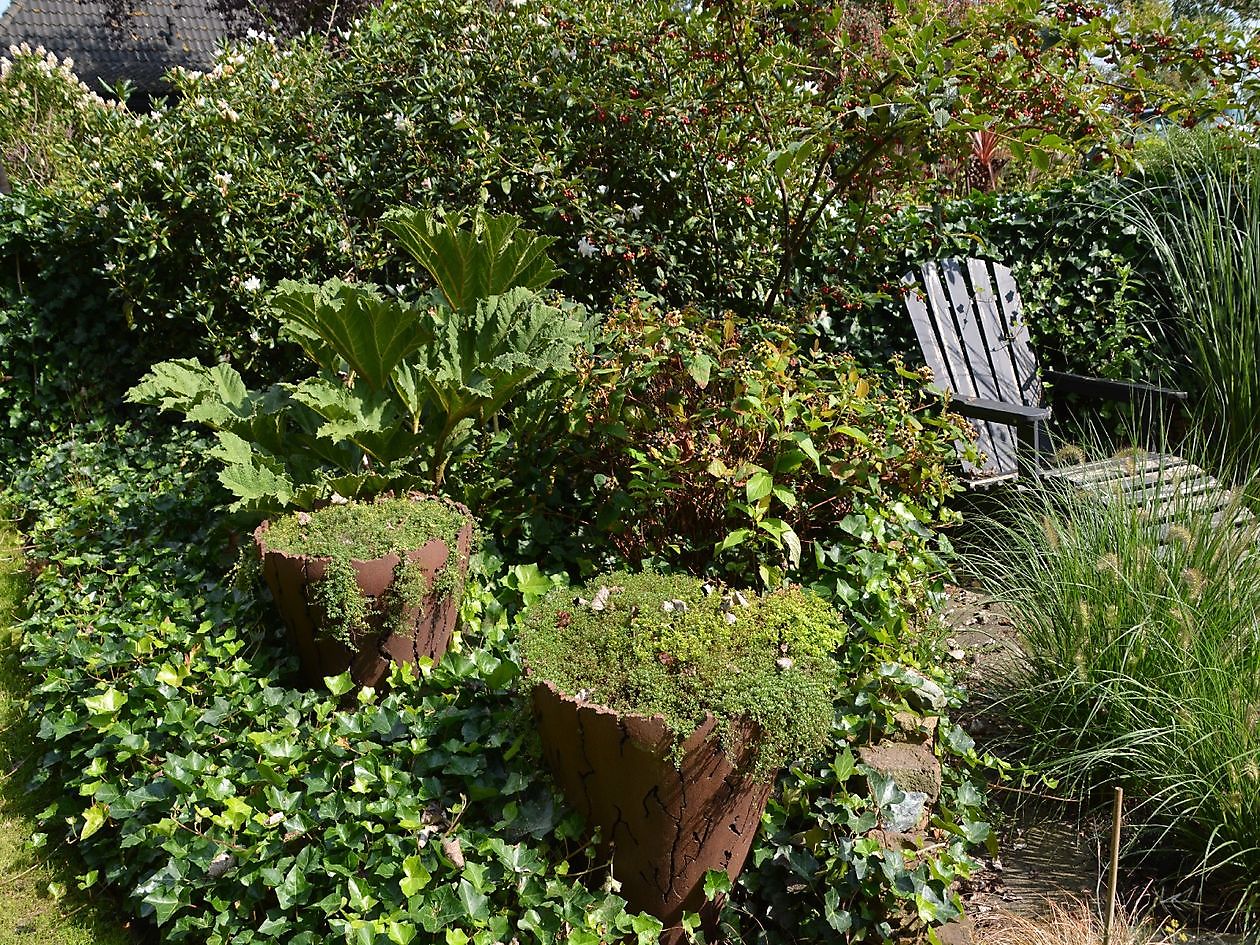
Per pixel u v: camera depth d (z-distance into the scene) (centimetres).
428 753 246
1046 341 571
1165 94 400
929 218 545
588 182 481
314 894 223
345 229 485
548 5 492
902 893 224
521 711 229
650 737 196
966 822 262
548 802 223
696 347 336
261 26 1234
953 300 517
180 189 480
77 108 812
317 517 295
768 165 468
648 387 339
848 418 334
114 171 502
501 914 214
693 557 337
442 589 284
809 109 454
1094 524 337
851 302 507
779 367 320
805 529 334
